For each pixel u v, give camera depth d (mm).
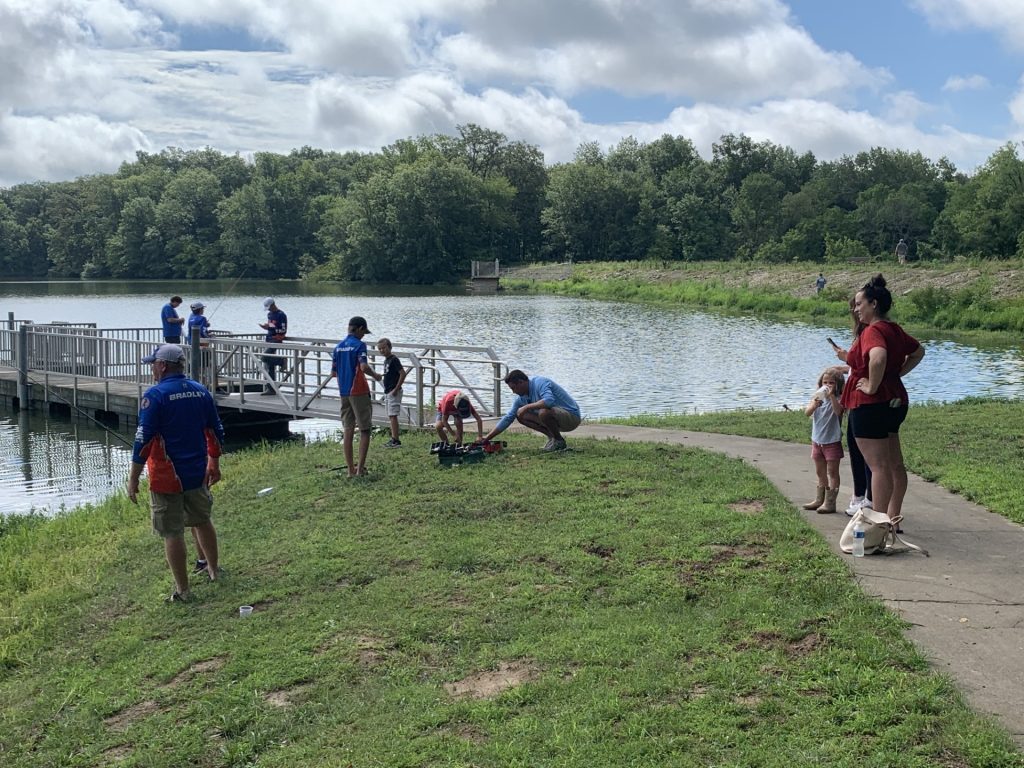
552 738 4656
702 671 5195
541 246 126812
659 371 26578
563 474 10211
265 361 19750
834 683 4875
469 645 5965
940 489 9164
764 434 12914
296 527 9117
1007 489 8805
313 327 44281
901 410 7078
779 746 4367
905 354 7070
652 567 6980
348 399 10766
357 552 8094
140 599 7676
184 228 127688
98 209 136625
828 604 5977
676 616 6047
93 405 21750
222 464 14180
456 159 121062
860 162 130625
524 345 34219
